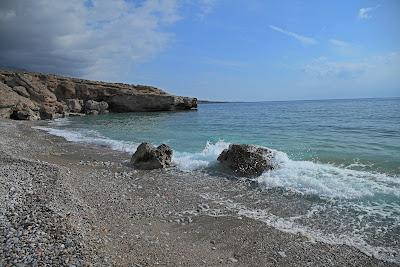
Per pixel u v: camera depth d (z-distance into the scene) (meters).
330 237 9.02
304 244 8.62
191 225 9.79
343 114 53.69
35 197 10.08
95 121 50.03
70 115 62.69
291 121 43.78
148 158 17.36
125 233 8.77
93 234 8.16
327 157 17.94
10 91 55.00
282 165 15.67
